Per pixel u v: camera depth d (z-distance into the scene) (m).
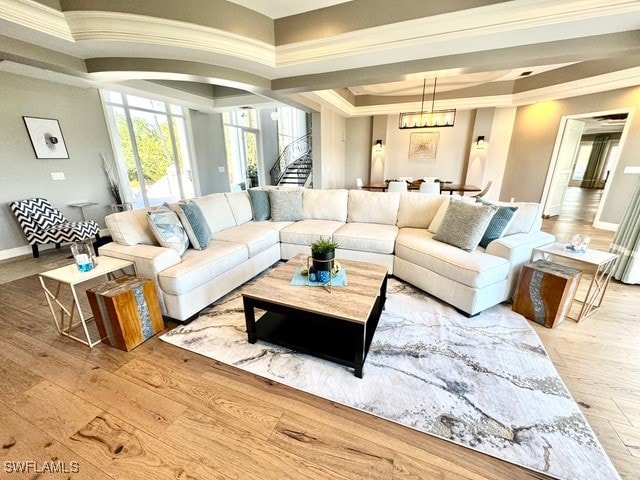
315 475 1.19
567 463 1.21
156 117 5.96
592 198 9.05
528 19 2.40
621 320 2.29
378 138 7.51
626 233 2.90
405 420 1.43
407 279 2.87
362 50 2.96
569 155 6.00
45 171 4.24
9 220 3.92
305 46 3.13
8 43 2.41
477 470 1.20
